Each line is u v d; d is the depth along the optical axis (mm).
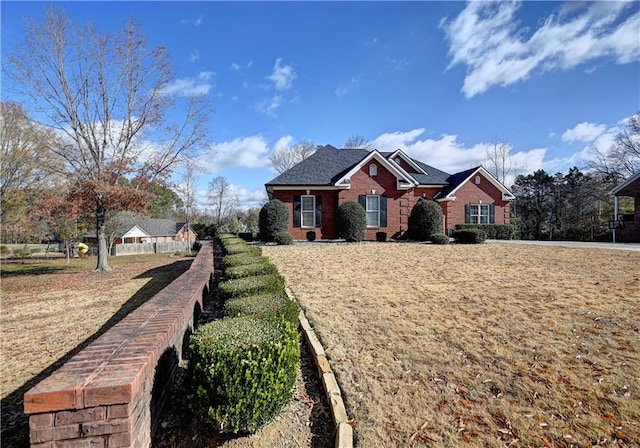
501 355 3643
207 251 11930
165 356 2852
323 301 5891
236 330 2760
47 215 14500
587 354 3615
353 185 18062
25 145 17453
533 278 7547
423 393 2961
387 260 10695
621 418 2562
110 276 12945
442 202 22281
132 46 15656
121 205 14664
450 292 6410
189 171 28094
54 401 1774
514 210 32719
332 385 3053
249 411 2402
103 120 15258
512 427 2492
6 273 16344
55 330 5559
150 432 2369
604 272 8125
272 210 17172
